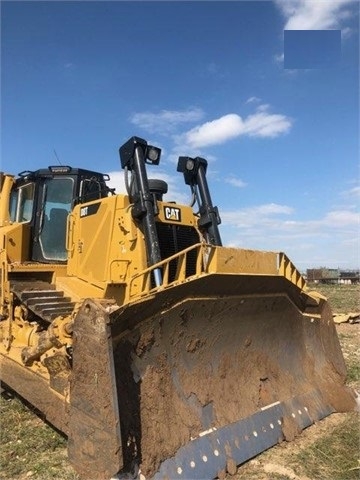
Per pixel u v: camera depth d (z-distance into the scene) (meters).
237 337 4.88
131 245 5.35
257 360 5.08
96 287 5.61
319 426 5.10
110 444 3.29
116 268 5.43
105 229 5.64
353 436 4.73
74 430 3.58
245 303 4.88
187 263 5.80
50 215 6.70
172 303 4.12
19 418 5.12
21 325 5.61
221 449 4.09
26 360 4.81
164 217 5.66
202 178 6.25
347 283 40.03
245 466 4.14
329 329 6.11
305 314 5.86
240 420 4.46
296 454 4.39
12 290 5.74
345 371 6.05
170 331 4.19
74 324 3.67
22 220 7.17
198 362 4.45
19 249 6.60
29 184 7.02
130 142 5.43
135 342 3.88
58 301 5.58
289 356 5.53
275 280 5.06
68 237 6.19
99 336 3.48
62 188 6.65
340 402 5.67
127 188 5.48
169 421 3.93
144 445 3.64
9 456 4.29
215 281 4.36
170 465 3.71
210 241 6.03
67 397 4.07
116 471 3.23
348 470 4.09
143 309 3.85
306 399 5.33
